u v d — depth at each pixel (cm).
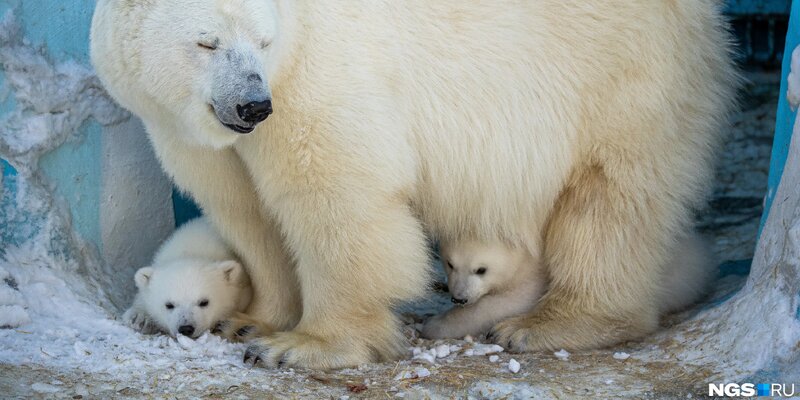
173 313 893
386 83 838
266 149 809
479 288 948
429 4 865
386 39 839
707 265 1012
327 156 808
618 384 785
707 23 947
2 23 912
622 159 912
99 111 985
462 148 888
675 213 938
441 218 936
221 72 720
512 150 900
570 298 936
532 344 898
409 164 859
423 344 935
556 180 924
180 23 729
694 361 807
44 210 939
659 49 904
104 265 1011
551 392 770
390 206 848
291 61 786
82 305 915
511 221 934
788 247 778
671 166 924
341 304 856
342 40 812
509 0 888
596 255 922
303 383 789
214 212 911
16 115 925
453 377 813
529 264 969
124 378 763
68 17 959
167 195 1072
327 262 844
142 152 1035
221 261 943
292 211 834
